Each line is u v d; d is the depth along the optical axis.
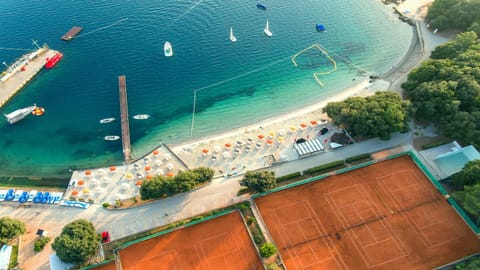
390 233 92.56
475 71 118.50
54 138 125.62
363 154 112.00
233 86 145.25
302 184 104.19
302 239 91.69
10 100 139.50
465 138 108.81
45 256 89.69
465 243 90.06
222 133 126.12
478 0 159.38
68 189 106.12
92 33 168.88
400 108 114.12
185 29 171.50
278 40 167.50
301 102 137.75
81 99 139.38
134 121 131.12
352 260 87.56
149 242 91.50
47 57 154.88
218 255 88.69
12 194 103.56
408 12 183.62
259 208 98.44
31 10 182.88
